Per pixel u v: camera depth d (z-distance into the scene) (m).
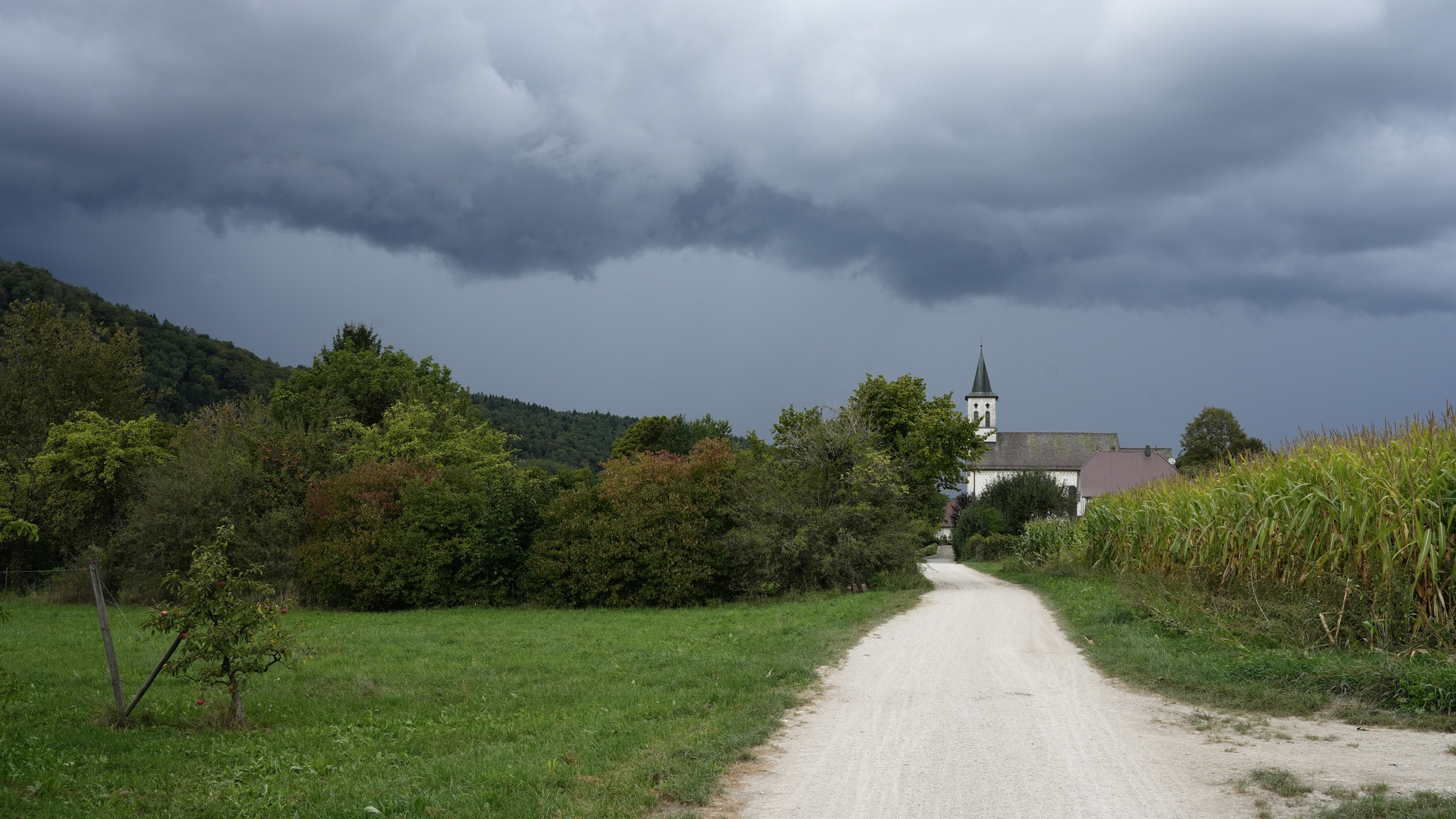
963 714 9.27
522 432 106.81
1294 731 8.35
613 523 26.55
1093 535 27.56
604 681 12.05
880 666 12.65
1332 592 12.18
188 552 29.97
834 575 26.16
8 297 66.38
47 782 7.29
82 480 36.22
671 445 73.50
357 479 29.58
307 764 7.91
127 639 18.48
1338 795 6.16
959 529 58.34
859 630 16.77
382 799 6.40
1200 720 8.77
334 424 37.88
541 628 20.23
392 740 9.01
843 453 28.52
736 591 26.88
